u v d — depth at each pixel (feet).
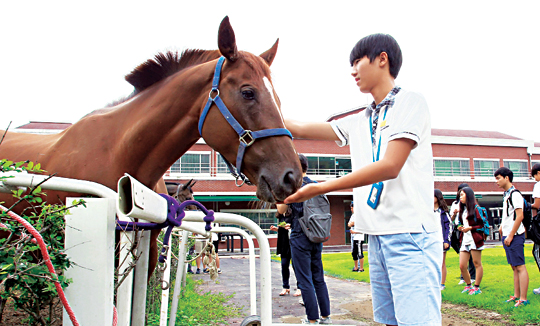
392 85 5.98
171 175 67.82
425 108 5.51
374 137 6.00
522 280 14.97
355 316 15.24
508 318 13.82
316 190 5.16
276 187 5.66
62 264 3.86
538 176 17.07
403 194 5.46
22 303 4.20
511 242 15.31
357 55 6.07
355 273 28.14
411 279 5.27
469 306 15.92
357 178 5.06
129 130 6.74
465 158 85.61
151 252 7.41
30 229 3.36
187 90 6.67
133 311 6.58
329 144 79.30
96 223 4.03
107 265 4.00
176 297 11.32
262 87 6.28
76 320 3.67
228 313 15.23
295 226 11.80
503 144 88.38
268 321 5.41
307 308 11.48
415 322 5.17
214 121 6.35
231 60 6.44
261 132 5.96
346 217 78.84
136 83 7.74
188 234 12.82
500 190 85.20
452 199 83.15
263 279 5.46
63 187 4.26
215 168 69.92
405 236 5.39
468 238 18.17
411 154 5.54
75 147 6.88
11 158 7.34
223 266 38.60
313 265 12.17
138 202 3.61
